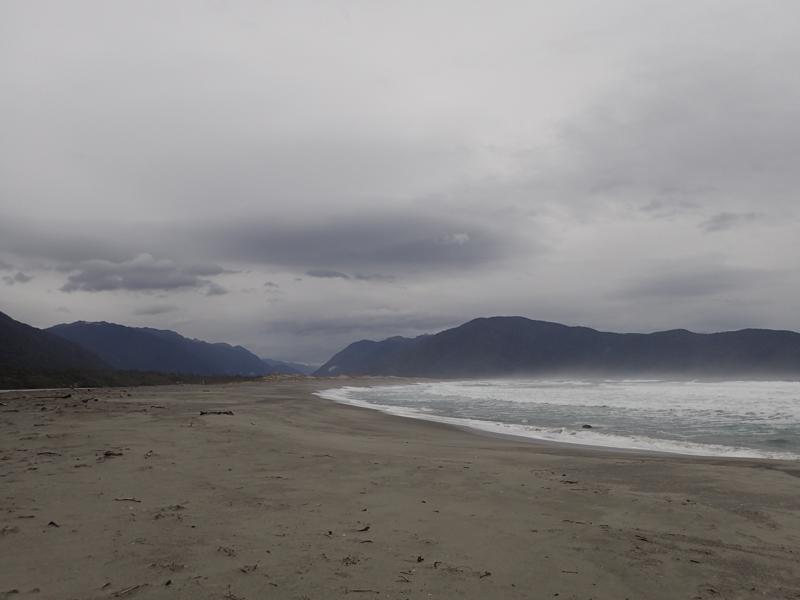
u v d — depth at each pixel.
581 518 5.31
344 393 42.91
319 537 4.41
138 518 4.76
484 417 19.92
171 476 6.59
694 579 3.81
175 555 3.84
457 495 6.13
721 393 39.53
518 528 4.90
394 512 5.31
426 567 3.83
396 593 3.35
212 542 4.17
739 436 13.79
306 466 7.59
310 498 5.75
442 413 21.92
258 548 4.07
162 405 18.81
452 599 3.31
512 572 3.82
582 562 4.07
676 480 7.36
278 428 12.76
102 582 3.33
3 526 4.40
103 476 6.46
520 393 42.22
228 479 6.55
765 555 4.34
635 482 7.20
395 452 9.57
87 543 4.05
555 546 4.42
